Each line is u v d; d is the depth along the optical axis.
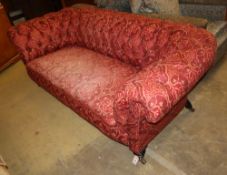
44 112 2.04
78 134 1.75
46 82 1.77
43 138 1.78
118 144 1.62
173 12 1.94
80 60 1.82
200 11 2.21
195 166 1.38
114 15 1.76
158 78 1.02
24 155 1.67
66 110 2.01
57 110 2.03
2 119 2.04
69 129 1.81
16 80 2.58
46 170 1.53
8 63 2.82
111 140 1.66
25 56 1.99
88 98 1.42
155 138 1.60
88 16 1.92
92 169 1.49
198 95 1.90
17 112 2.09
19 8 3.76
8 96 2.33
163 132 1.63
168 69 1.05
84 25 1.94
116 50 1.73
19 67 2.82
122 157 1.53
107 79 1.54
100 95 1.41
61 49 2.11
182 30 1.33
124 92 1.05
